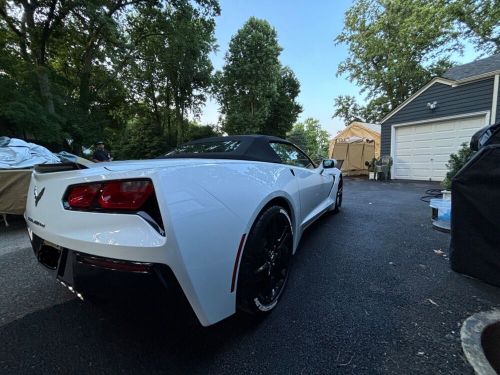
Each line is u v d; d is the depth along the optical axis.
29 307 1.77
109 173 1.12
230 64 18.72
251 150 2.25
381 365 1.22
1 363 1.27
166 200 1.05
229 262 1.29
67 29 10.97
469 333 1.42
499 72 6.97
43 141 8.91
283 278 1.86
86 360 1.29
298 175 2.37
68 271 1.22
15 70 8.65
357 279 2.09
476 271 1.50
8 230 3.76
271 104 20.61
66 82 11.23
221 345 1.38
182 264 1.06
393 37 14.40
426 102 8.72
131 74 15.12
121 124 17.66
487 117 7.30
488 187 1.43
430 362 1.23
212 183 1.28
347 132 15.07
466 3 10.26
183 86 17.67
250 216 1.45
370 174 10.30
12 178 3.76
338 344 1.37
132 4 12.67
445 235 3.15
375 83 17.06
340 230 3.45
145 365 1.26
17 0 9.08
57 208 1.26
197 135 19.94
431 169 8.78
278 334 1.46
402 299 1.79
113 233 1.07
